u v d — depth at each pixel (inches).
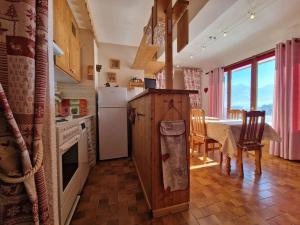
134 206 62.5
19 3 22.8
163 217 56.2
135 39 140.1
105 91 118.8
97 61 139.8
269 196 67.7
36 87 24.6
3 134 22.1
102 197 68.6
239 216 56.0
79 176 67.8
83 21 101.0
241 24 103.8
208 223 52.9
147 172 63.9
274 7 87.0
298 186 75.5
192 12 91.5
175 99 57.5
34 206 24.1
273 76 132.8
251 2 82.9
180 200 59.3
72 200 57.5
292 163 104.3
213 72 185.0
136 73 155.3
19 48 22.7
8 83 22.7
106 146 118.9
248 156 116.8
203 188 74.4
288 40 107.9
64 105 108.7
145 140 67.4
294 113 106.9
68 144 51.5
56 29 61.9
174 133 56.6
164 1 63.4
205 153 106.1
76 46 97.2
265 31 113.7
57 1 63.2
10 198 23.7
